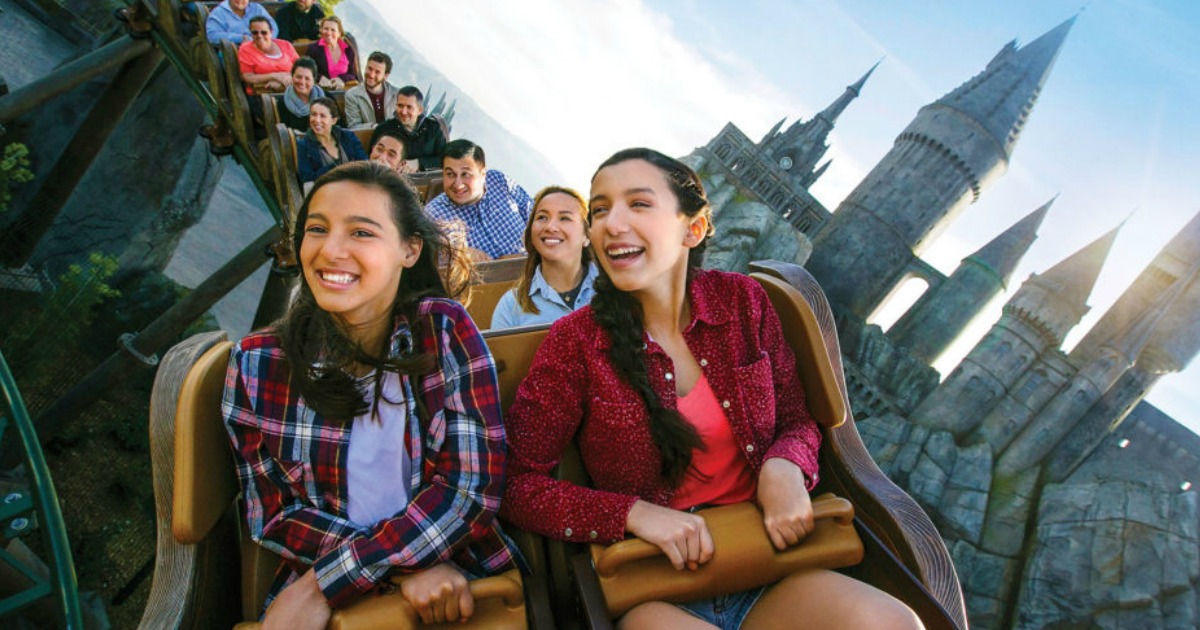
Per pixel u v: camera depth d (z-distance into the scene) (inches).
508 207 160.1
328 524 48.1
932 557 54.0
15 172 540.7
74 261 755.4
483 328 123.4
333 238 47.5
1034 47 2699.3
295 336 48.1
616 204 52.1
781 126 2979.8
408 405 50.1
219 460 48.6
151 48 484.7
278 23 386.0
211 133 315.9
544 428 53.4
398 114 247.3
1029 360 2001.7
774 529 48.9
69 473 647.1
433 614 45.0
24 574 198.5
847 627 43.0
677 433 51.3
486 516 49.4
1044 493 1786.4
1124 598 1531.7
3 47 830.5
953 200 2518.5
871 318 2541.8
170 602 46.6
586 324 53.7
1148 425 1859.0
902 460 1898.4
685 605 51.4
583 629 51.2
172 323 546.0
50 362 611.8
